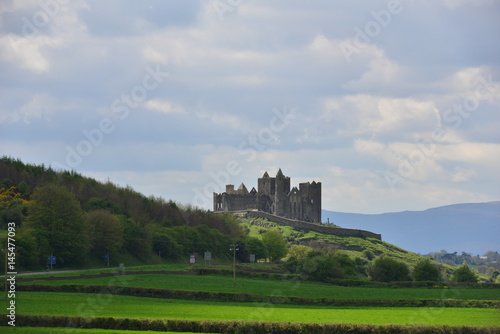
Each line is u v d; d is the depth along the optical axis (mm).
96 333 101438
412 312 146750
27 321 108375
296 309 147125
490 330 115375
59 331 102812
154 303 145875
